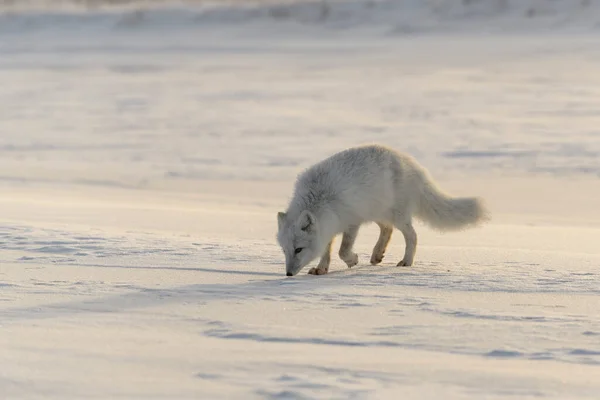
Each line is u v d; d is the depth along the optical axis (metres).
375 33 65.19
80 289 9.09
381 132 29.83
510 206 18.94
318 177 10.95
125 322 7.53
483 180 22.23
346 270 11.02
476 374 5.90
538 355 6.50
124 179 23.02
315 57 54.84
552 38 56.38
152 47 63.81
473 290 9.11
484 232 14.91
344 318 7.74
